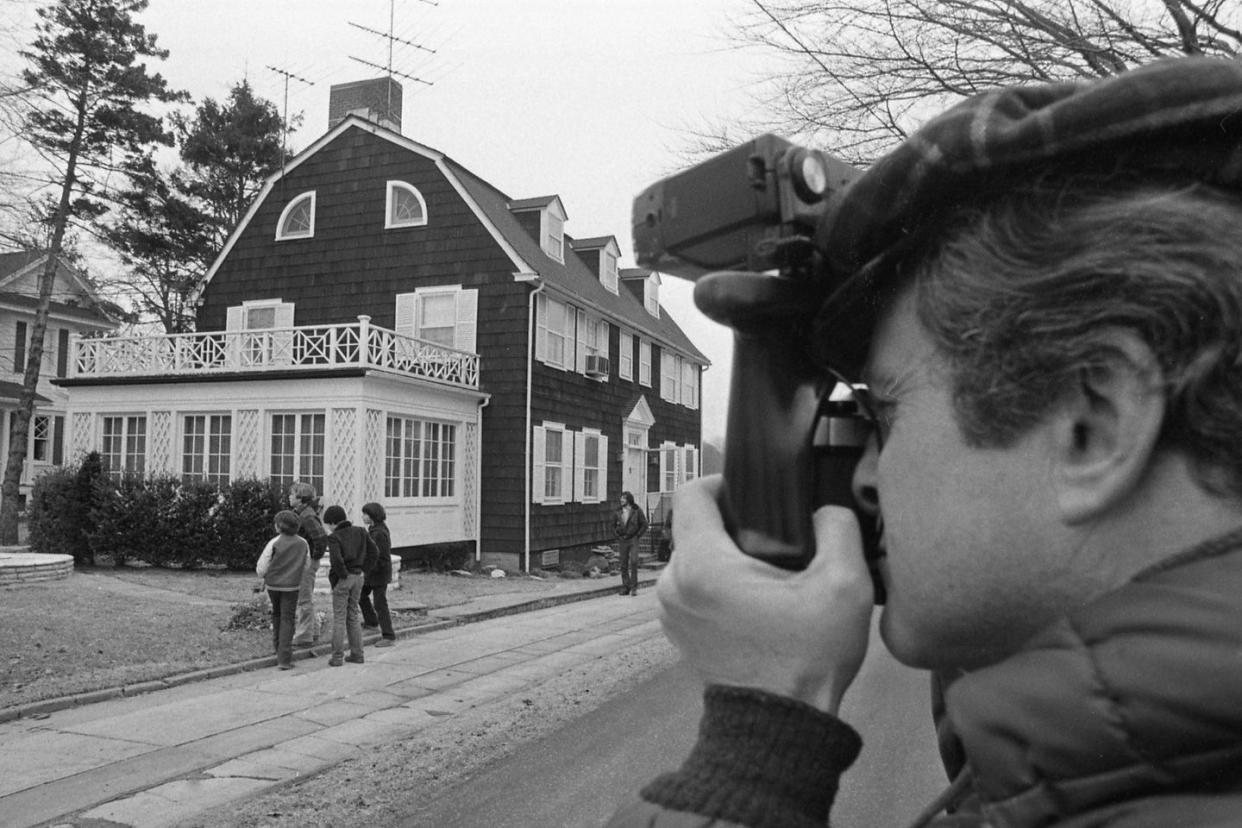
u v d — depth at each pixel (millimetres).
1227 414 492
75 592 11234
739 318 642
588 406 20203
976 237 548
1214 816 438
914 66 7512
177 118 34125
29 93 16312
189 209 31594
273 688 7238
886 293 619
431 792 4660
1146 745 461
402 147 18391
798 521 657
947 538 571
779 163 683
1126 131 501
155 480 14586
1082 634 505
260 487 14266
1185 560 492
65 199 20766
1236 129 504
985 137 523
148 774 4984
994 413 538
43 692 6621
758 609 638
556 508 18562
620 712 6355
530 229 20062
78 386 16328
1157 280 495
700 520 698
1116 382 511
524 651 9023
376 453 14781
